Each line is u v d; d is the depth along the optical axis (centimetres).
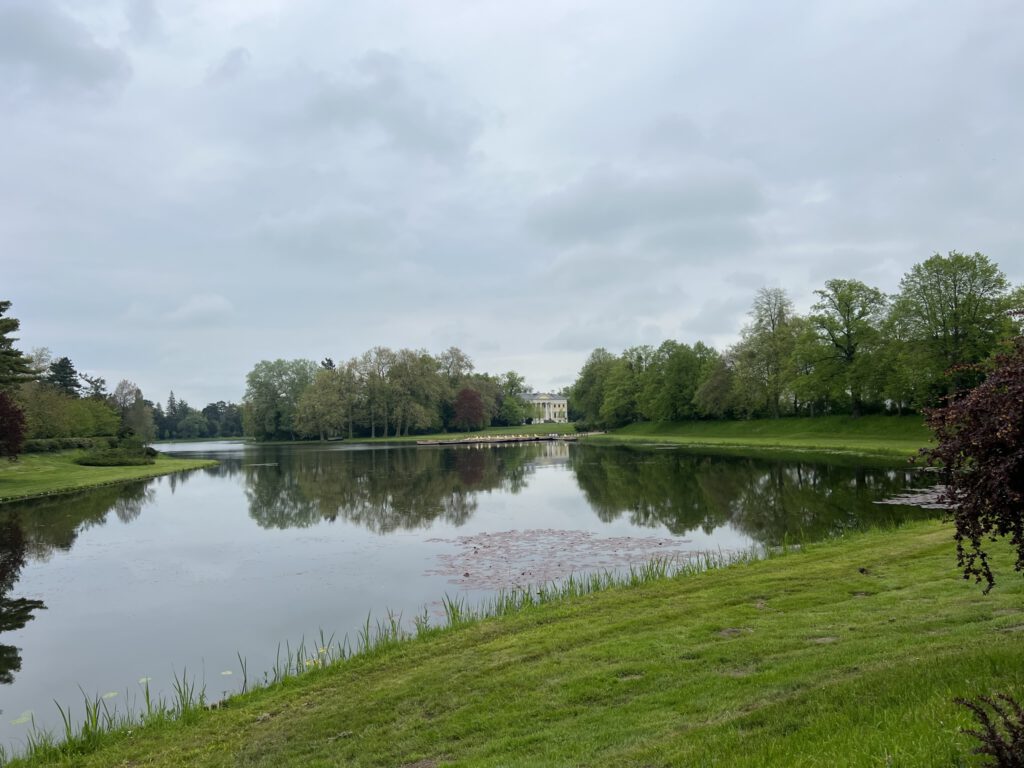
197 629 1316
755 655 805
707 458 4981
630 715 670
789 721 550
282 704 866
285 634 1262
